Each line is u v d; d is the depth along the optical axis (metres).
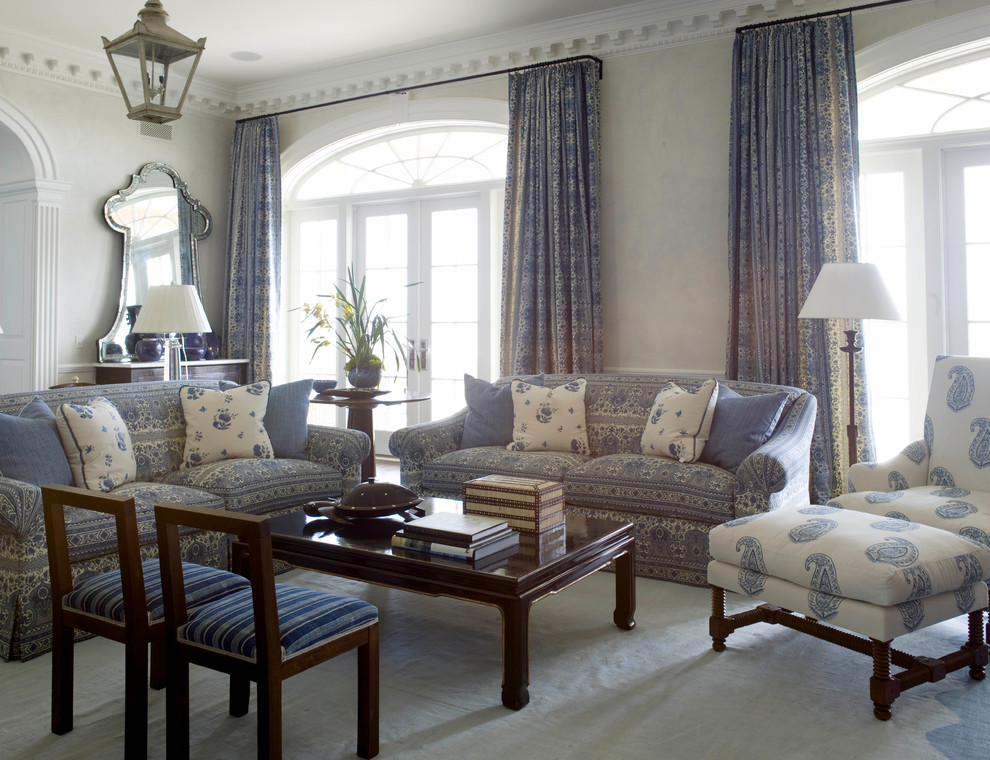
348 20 5.13
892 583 2.16
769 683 2.45
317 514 3.01
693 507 3.40
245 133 6.55
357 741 2.08
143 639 1.97
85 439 3.17
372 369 4.73
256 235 6.45
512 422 4.31
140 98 6.05
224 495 3.38
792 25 4.46
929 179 4.53
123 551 1.95
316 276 6.95
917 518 2.81
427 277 6.38
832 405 4.38
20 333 5.58
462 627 2.97
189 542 3.16
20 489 2.58
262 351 6.45
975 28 4.13
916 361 4.62
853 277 3.66
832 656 2.65
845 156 4.34
